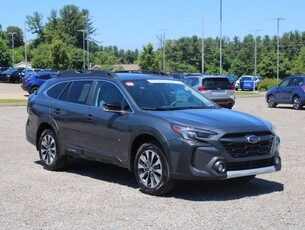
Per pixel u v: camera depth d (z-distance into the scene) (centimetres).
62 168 933
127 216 626
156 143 730
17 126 1675
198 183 815
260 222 598
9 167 962
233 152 694
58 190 769
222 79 2191
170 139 700
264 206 671
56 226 588
